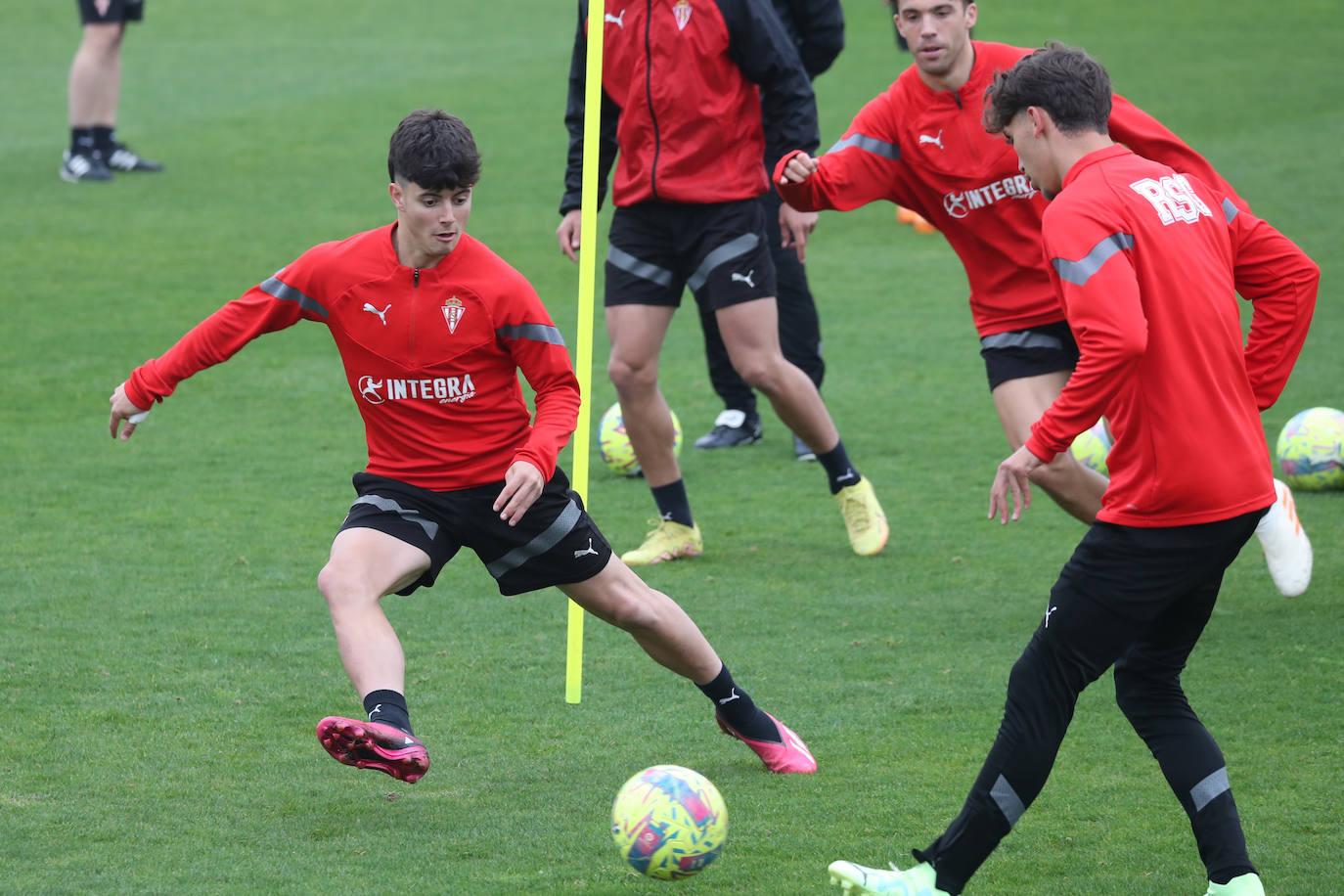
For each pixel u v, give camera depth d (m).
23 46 83.94
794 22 32.75
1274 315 15.20
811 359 32.38
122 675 20.33
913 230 54.19
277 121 67.88
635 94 24.61
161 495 28.80
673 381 38.28
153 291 43.75
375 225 51.38
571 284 45.81
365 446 32.28
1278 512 16.61
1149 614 13.96
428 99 71.75
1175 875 14.97
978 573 24.97
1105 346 13.24
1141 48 80.25
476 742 18.41
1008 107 14.75
